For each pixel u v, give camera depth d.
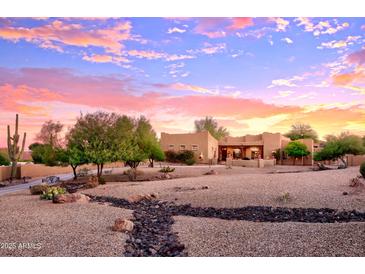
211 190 15.57
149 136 34.06
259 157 50.41
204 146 46.50
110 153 24.39
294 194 13.76
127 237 8.01
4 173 28.38
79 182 23.78
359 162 34.41
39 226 9.03
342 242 7.09
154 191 16.47
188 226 9.15
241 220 10.08
